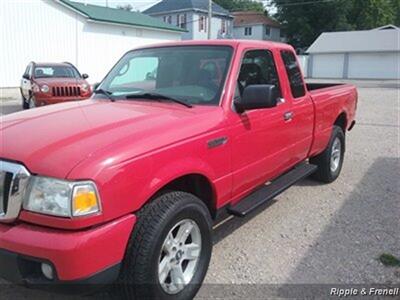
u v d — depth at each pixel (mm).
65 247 2426
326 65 48719
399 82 37531
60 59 26016
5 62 23719
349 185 6199
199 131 3266
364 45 46188
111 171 2590
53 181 2508
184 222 3135
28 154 2662
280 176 4938
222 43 4086
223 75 3795
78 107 3713
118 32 28984
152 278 2838
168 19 58844
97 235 2518
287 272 3695
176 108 3561
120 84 4340
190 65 4004
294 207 5281
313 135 5340
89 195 2496
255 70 4191
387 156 8086
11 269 2576
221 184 3551
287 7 63125
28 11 24188
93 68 27906
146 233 2805
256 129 3951
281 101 4477
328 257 3965
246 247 4172
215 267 3775
